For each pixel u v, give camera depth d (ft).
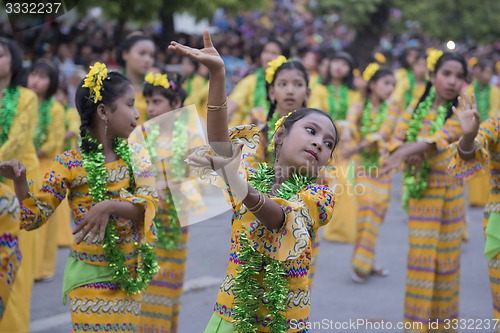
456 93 15.20
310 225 8.69
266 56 19.61
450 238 14.92
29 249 13.44
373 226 19.44
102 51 34.22
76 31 36.04
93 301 10.39
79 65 34.50
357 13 55.67
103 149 10.90
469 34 62.34
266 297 8.60
